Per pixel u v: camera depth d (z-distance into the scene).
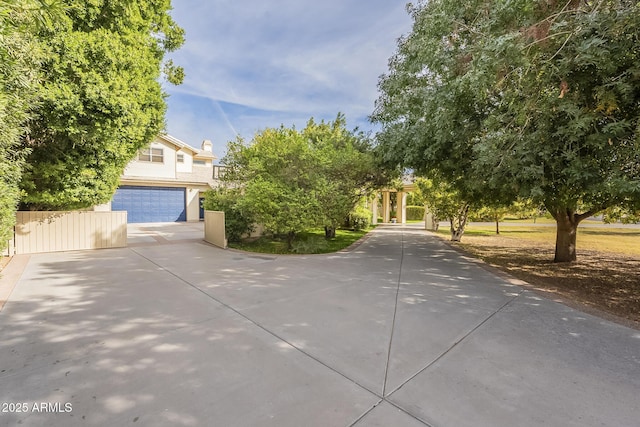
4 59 3.88
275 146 9.91
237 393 2.36
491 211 13.88
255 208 9.50
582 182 4.84
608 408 2.24
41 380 2.50
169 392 2.36
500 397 2.35
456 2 5.05
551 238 14.77
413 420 2.08
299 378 2.58
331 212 9.66
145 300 4.66
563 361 2.94
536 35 3.91
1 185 5.35
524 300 4.89
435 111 6.25
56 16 3.52
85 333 3.45
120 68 6.59
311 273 6.64
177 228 16.56
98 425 1.99
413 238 14.26
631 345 3.31
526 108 4.46
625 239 14.11
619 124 3.85
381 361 2.89
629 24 3.47
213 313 4.13
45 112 5.84
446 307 4.50
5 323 3.71
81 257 8.30
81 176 8.29
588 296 5.34
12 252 8.61
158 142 19.66
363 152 11.66
